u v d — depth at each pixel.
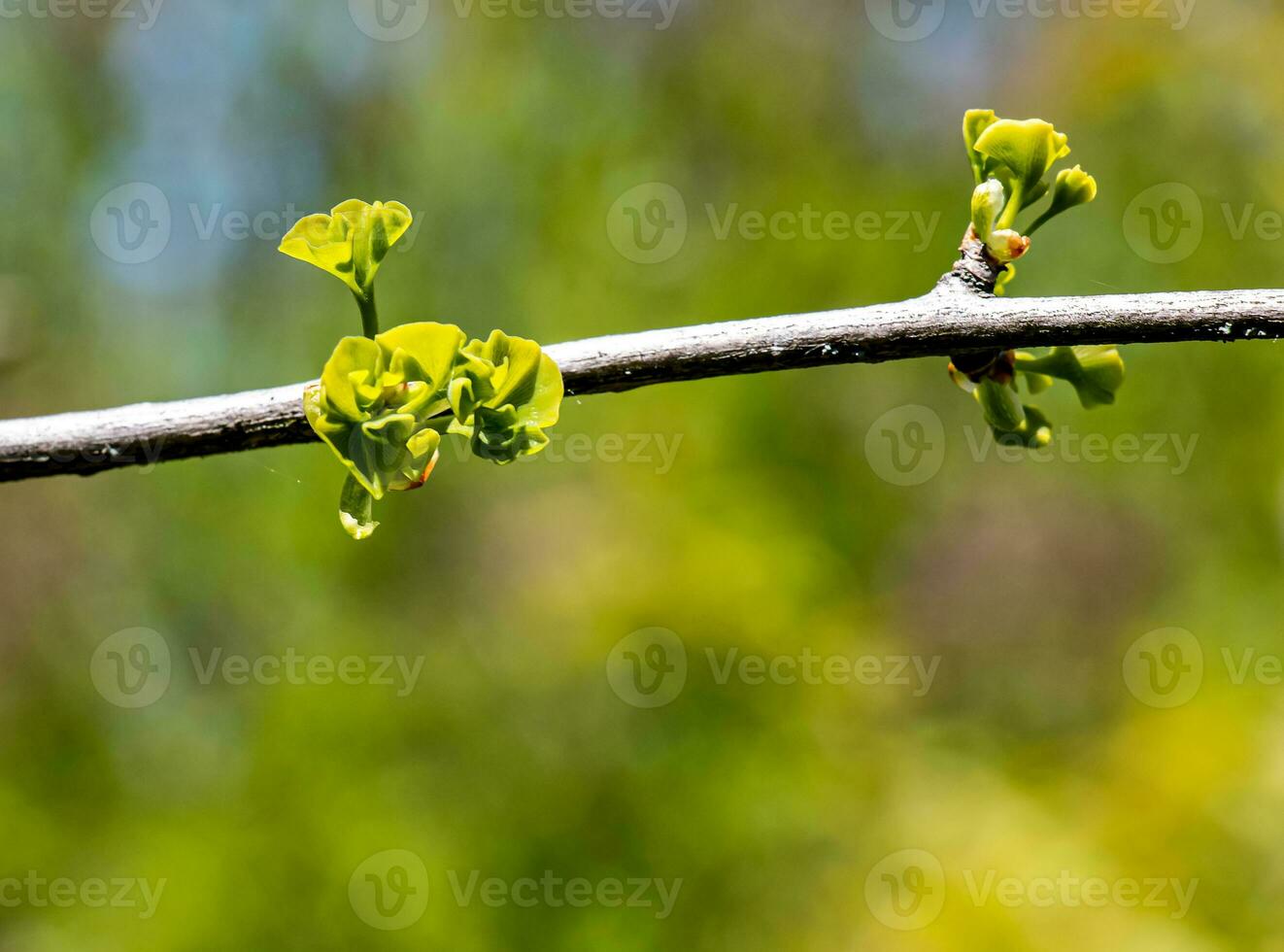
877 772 4.95
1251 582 5.70
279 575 6.23
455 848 4.68
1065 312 1.43
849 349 1.42
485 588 5.84
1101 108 6.14
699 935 4.46
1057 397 6.10
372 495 1.16
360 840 4.63
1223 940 4.23
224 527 6.50
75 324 7.42
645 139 6.93
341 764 4.93
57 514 7.18
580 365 1.38
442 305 6.68
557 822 4.68
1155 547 6.59
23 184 7.29
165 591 6.79
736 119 6.98
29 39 7.29
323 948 4.47
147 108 7.40
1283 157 5.70
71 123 7.39
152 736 6.14
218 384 7.16
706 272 6.34
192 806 5.24
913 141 6.88
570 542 5.56
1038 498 6.77
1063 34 6.47
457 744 5.04
